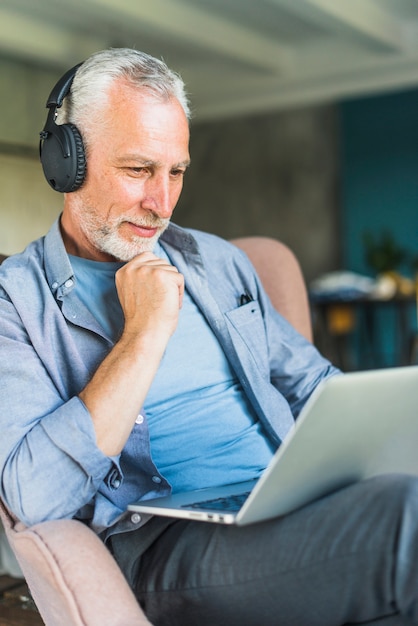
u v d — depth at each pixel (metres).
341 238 9.60
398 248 7.92
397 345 8.04
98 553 1.18
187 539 1.29
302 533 1.15
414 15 7.91
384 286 7.34
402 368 1.15
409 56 8.26
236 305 1.70
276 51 8.78
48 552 1.16
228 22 7.87
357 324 9.01
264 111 9.96
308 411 1.04
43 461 1.25
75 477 1.26
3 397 1.32
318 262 9.78
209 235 1.78
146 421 1.45
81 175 1.45
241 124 10.20
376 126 9.16
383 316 8.95
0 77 7.73
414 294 7.25
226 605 1.23
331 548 1.12
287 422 1.64
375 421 1.15
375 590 1.10
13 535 1.24
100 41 8.00
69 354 1.42
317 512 1.15
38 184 8.09
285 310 1.91
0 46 7.30
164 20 7.05
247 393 1.62
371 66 8.48
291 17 7.79
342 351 8.33
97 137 1.43
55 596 1.17
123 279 1.39
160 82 1.44
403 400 1.17
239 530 1.23
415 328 8.28
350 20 7.08
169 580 1.29
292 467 1.09
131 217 1.45
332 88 9.13
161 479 1.42
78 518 1.41
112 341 1.46
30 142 8.09
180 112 1.46
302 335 1.85
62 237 1.58
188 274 1.64
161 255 1.66
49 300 1.44
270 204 10.07
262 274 1.93
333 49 8.66
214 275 1.71
